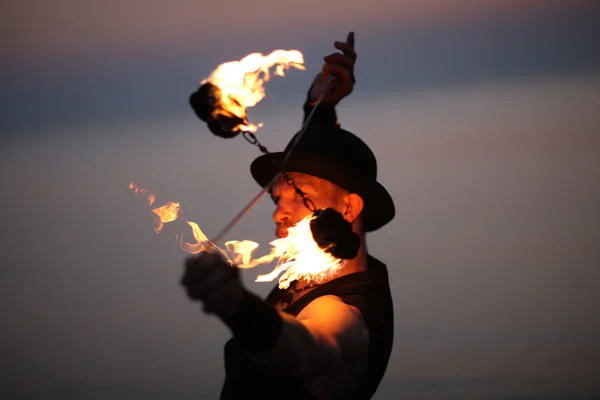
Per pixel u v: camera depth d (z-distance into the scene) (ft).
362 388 8.04
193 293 5.97
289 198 8.75
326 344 6.93
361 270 8.86
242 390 8.08
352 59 10.56
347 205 8.78
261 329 6.17
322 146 8.81
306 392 7.61
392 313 9.02
